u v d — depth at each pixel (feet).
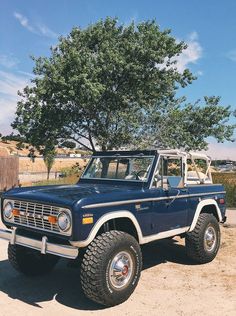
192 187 23.17
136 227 18.86
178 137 46.50
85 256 16.67
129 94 45.09
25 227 18.60
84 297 18.34
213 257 24.00
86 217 16.58
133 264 17.81
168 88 47.16
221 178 52.13
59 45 45.34
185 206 22.39
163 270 22.41
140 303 17.62
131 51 43.86
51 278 21.01
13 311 16.69
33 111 44.19
